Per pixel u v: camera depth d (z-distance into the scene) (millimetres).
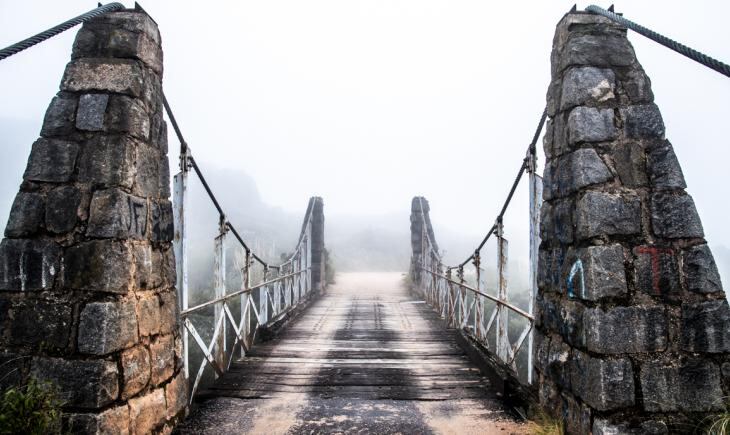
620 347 2508
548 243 3318
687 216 2668
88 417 2406
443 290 8844
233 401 3996
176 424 3299
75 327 2498
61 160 2678
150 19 3070
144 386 2830
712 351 2533
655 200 2707
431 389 4336
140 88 2893
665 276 2607
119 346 2559
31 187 2668
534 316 3586
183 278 3834
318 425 3479
